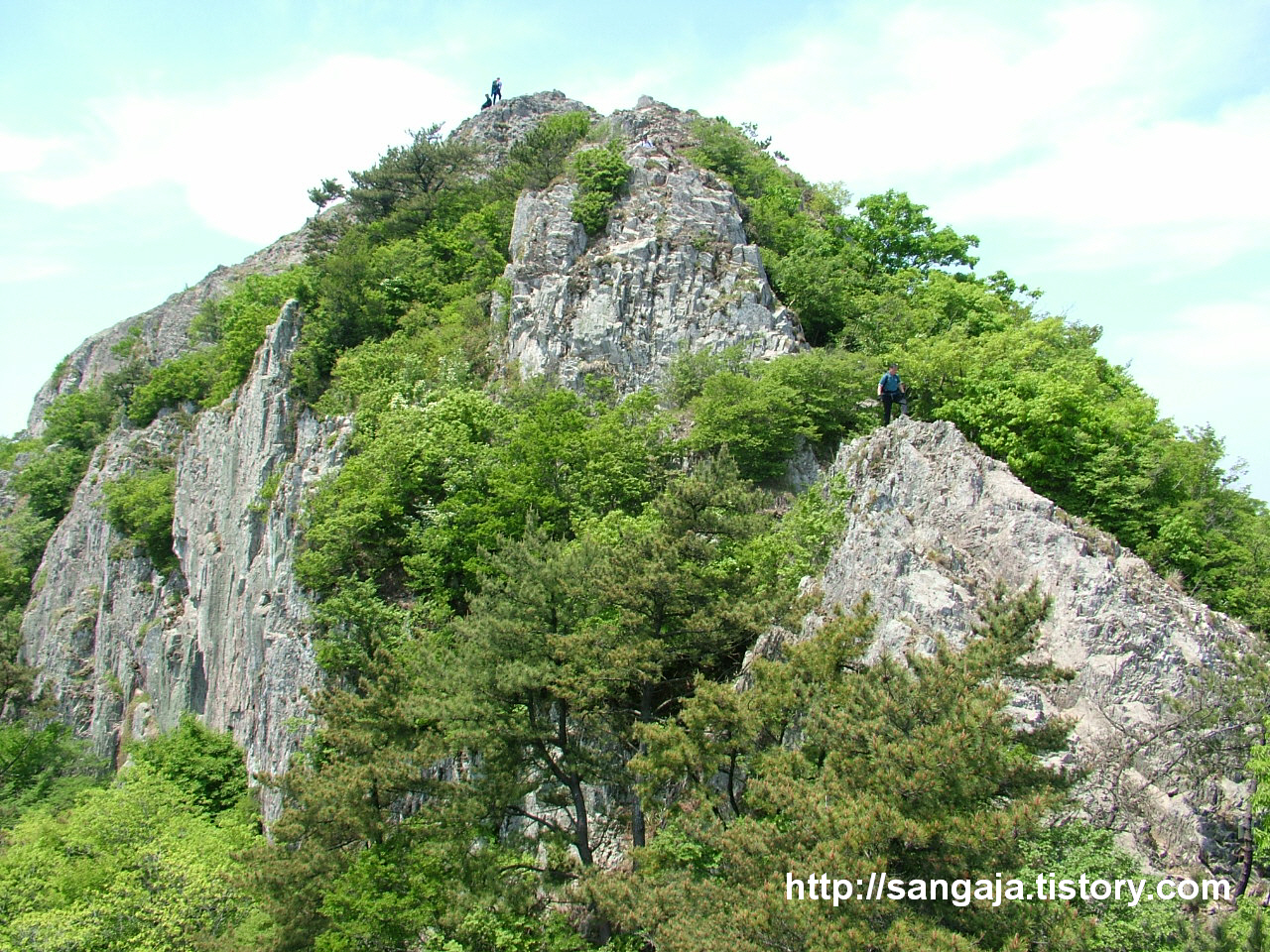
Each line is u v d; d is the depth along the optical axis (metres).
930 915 19.52
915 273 61.28
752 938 19.84
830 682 24.48
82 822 46.91
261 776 34.09
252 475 61.91
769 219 62.78
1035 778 21.23
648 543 30.47
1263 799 24.23
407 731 33.91
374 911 28.34
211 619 62.97
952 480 33.59
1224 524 39.78
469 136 108.62
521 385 54.00
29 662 86.44
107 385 112.44
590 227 59.69
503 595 33.03
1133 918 21.38
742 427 44.81
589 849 31.62
